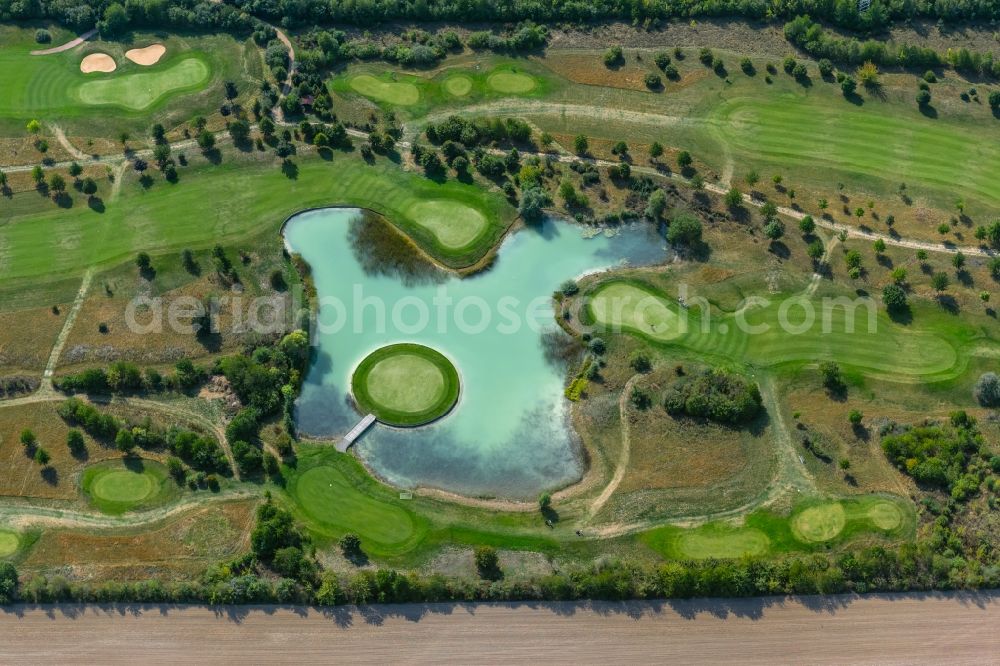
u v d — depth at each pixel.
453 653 88.31
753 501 100.69
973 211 133.38
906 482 101.94
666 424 107.62
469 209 132.62
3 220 128.88
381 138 140.12
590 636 89.75
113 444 103.94
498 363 115.38
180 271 123.00
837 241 128.62
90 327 116.00
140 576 92.62
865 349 115.38
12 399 108.31
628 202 133.88
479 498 102.00
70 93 150.50
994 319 118.62
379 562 95.19
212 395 109.62
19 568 93.12
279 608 90.75
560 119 147.50
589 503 101.06
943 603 92.44
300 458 104.12
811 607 92.00
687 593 91.88
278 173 137.00
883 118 147.88
